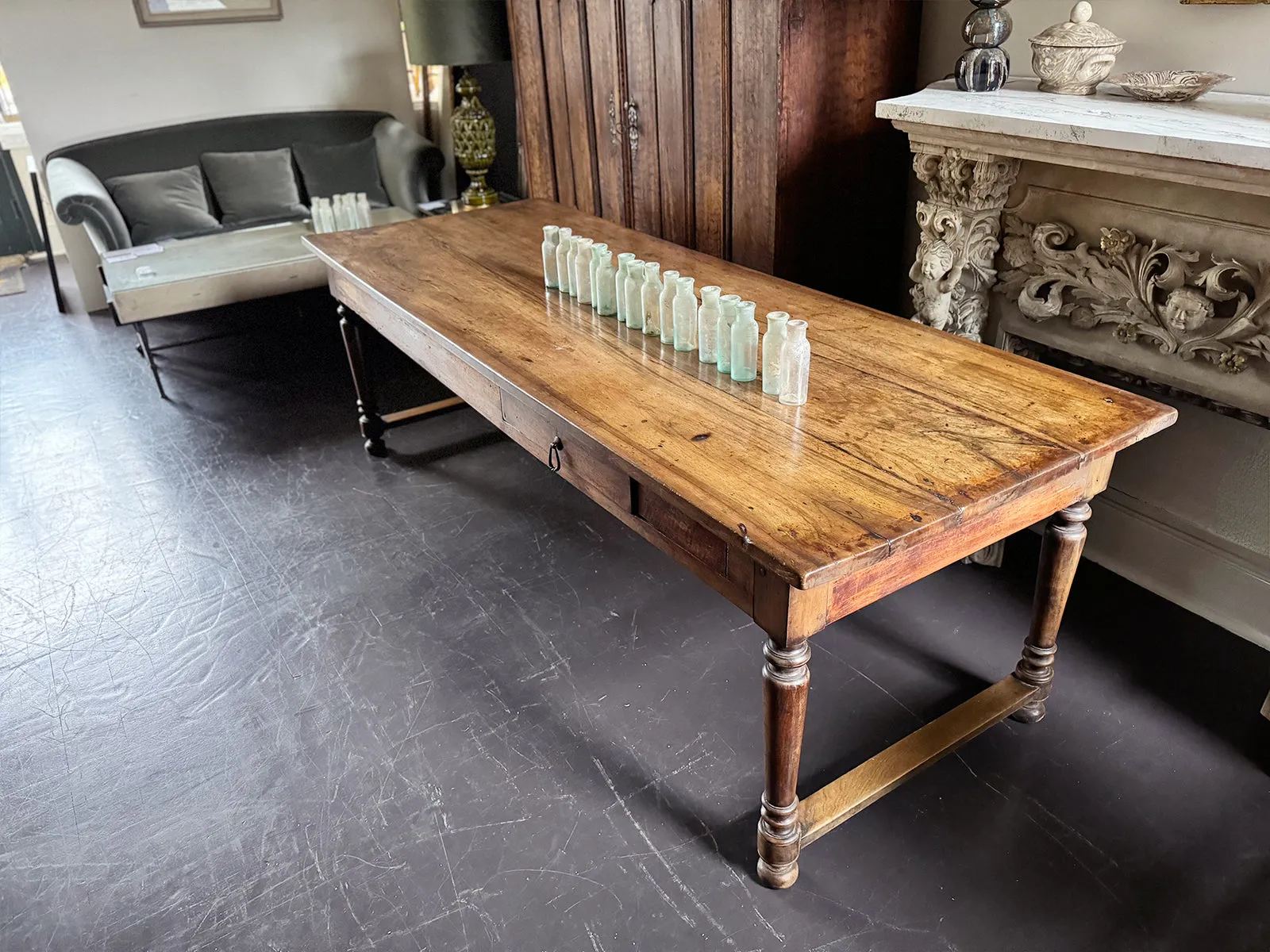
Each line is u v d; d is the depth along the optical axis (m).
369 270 2.64
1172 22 2.12
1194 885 1.70
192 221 4.90
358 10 5.55
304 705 2.22
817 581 1.26
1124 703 2.12
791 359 1.68
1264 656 2.25
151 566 2.79
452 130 4.71
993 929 1.63
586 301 2.32
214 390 4.00
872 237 2.89
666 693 2.20
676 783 1.96
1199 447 2.27
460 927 1.68
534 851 1.82
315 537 2.89
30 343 4.62
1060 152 1.89
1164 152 1.69
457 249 2.81
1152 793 1.89
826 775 1.95
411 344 2.56
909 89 2.73
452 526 2.92
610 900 1.71
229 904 1.74
